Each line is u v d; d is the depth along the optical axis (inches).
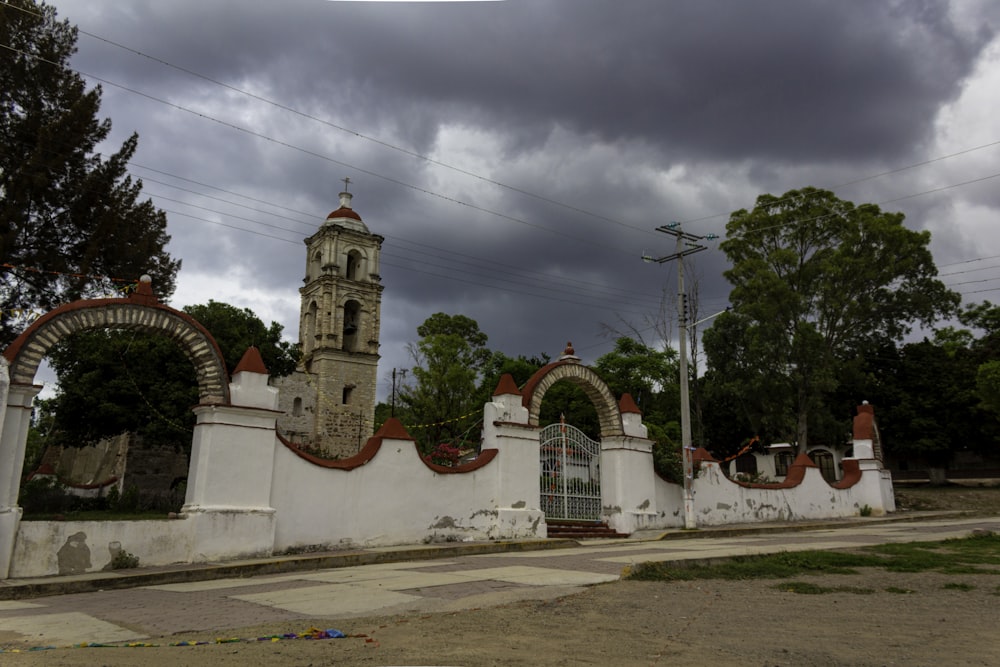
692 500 896.3
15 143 852.0
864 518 1190.9
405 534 667.4
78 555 484.4
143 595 423.2
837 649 254.8
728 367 1736.0
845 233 1638.8
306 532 602.9
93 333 960.9
